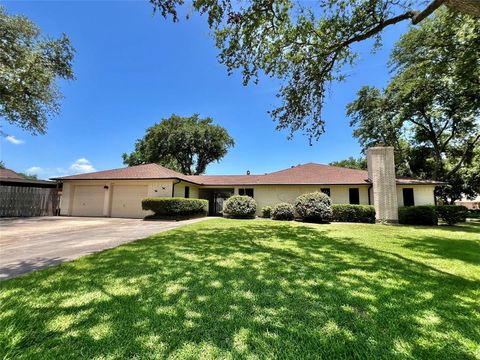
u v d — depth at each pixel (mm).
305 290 3512
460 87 11992
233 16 5887
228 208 17234
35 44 12602
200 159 33750
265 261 5070
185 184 19016
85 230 9750
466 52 8703
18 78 11797
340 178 18281
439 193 26812
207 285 3637
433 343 2266
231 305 2984
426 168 24516
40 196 17062
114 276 3959
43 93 13234
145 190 17109
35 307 2832
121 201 17344
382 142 22938
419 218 13758
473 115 16875
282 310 2875
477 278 4164
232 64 7449
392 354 2098
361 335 2379
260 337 2309
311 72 8305
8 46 11500
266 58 7547
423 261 5273
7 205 15461
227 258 5254
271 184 18547
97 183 17766
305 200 14977
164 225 11727
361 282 3885
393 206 15195
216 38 7062
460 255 5867
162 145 30812
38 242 7043
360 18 7020
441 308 2996
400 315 2803
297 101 8773
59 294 3217
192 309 2859
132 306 2902
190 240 7340
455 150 22984
